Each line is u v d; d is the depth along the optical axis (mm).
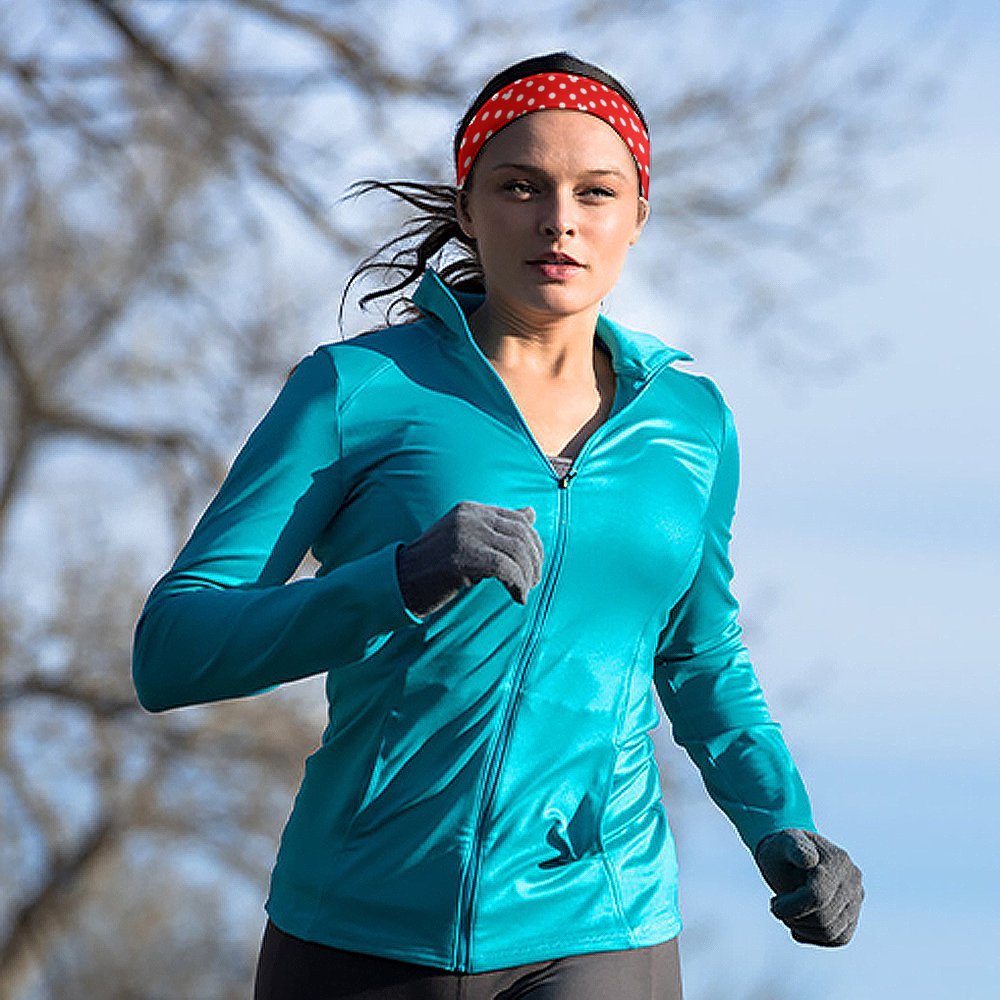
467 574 8273
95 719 46062
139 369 42812
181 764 46750
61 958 50250
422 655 9016
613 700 9273
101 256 42875
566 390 9688
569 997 8930
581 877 9102
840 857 9398
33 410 44781
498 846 8961
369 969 8984
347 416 9289
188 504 43125
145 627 8984
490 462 9219
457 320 9445
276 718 46188
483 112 9516
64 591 46531
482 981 8938
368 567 8469
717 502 9906
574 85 9406
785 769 10070
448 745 9039
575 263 9367
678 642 10258
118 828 47594
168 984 50438
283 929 9250
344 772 9172
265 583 9141
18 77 35344
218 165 34812
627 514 9328
